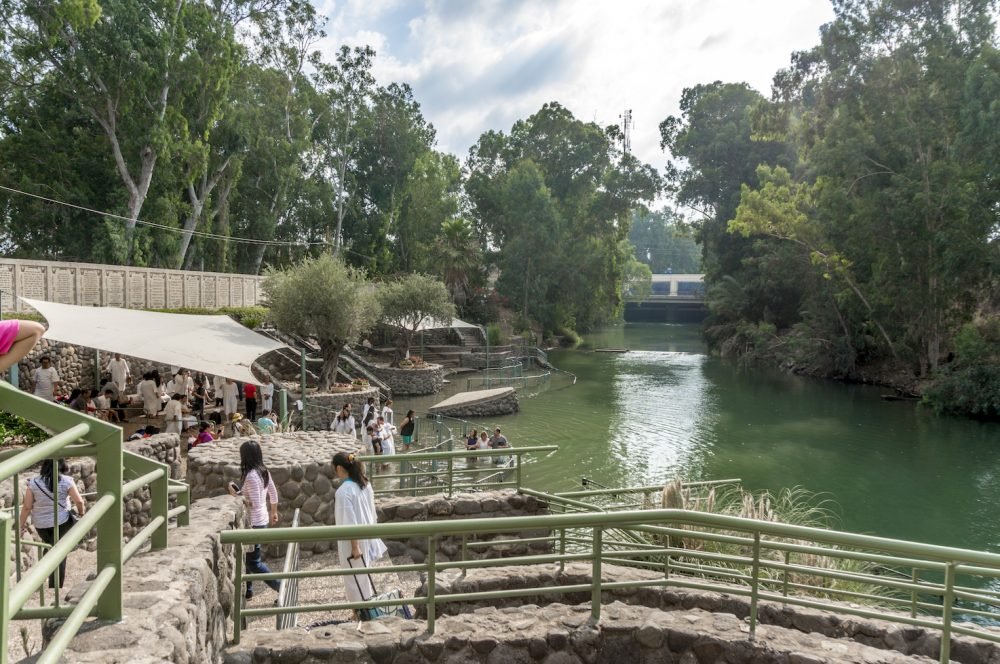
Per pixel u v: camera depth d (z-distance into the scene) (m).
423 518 8.81
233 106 42.38
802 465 22.03
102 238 30.78
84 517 2.35
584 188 73.69
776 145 61.19
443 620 4.70
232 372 16.12
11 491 7.07
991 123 31.36
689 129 67.69
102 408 16.48
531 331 62.72
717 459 22.59
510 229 69.25
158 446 11.59
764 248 55.84
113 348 15.60
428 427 27.06
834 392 38.09
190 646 3.07
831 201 39.19
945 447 24.88
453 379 41.50
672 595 6.38
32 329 2.42
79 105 31.55
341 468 5.58
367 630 4.51
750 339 55.03
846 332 43.41
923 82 36.06
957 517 17.16
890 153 36.81
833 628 5.91
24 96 31.61
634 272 97.25
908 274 36.75
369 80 55.53
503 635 4.49
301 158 53.56
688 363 52.12
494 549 8.98
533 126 74.31
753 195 45.28
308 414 24.92
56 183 31.73
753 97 65.00
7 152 31.64
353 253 58.91
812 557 8.59
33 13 27.14
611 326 95.69
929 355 37.03
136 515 9.15
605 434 26.34
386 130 61.12
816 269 45.47
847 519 16.97
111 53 29.11
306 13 47.50
